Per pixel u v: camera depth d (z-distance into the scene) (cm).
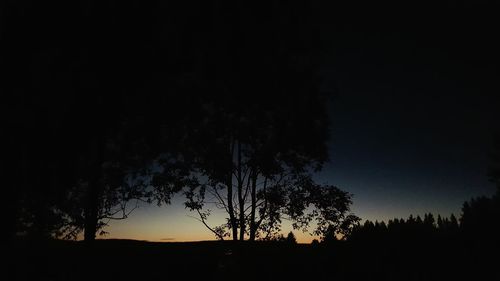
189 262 2039
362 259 2216
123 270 1891
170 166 2689
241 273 1972
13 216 1983
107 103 2162
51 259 1908
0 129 1925
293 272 2000
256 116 2741
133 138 2511
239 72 2611
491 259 2234
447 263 2200
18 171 1991
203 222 2669
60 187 2186
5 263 1758
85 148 2183
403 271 2100
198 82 2620
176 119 2573
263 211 2692
